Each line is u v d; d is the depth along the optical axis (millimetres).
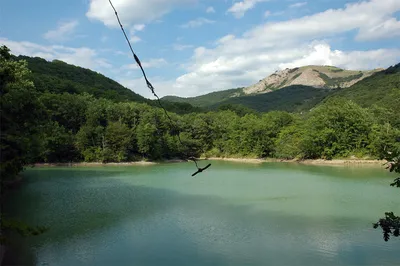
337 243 29453
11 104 35875
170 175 73562
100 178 68562
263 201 45750
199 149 124500
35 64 195625
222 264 25141
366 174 72812
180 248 28281
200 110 196875
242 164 100062
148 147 103375
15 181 62656
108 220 36375
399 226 11125
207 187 57250
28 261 25469
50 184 60688
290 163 102125
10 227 12320
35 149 53688
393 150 11594
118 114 114000
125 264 25047
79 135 100312
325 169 83500
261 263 25312
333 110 104125
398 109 106312
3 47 38219
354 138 100875
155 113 114938
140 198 48000
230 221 36094
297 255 26859
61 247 28359
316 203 44312
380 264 25156
